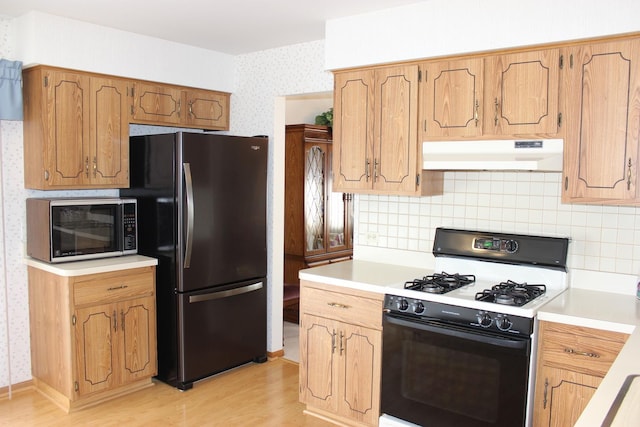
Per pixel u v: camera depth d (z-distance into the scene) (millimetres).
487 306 2469
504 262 2953
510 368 2416
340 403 3086
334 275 3119
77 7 3092
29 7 3115
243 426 3131
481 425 2527
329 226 5844
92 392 3328
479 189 3119
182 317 3568
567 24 2500
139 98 3766
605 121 2480
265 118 4152
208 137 3611
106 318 3359
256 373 3953
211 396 3545
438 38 2879
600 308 2445
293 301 5109
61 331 3262
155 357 3641
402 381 2785
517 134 2707
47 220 3291
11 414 3256
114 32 3561
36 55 3215
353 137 3287
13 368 3572
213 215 3680
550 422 2424
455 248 3119
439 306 2619
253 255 3988
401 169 3092
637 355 1761
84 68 3428
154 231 3684
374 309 2895
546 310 2404
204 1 2947
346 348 3031
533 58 2639
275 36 3693
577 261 2840
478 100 2809
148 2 2973
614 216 2725
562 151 2594
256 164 3943
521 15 2617
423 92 2992
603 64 2465
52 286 3311
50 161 3326
